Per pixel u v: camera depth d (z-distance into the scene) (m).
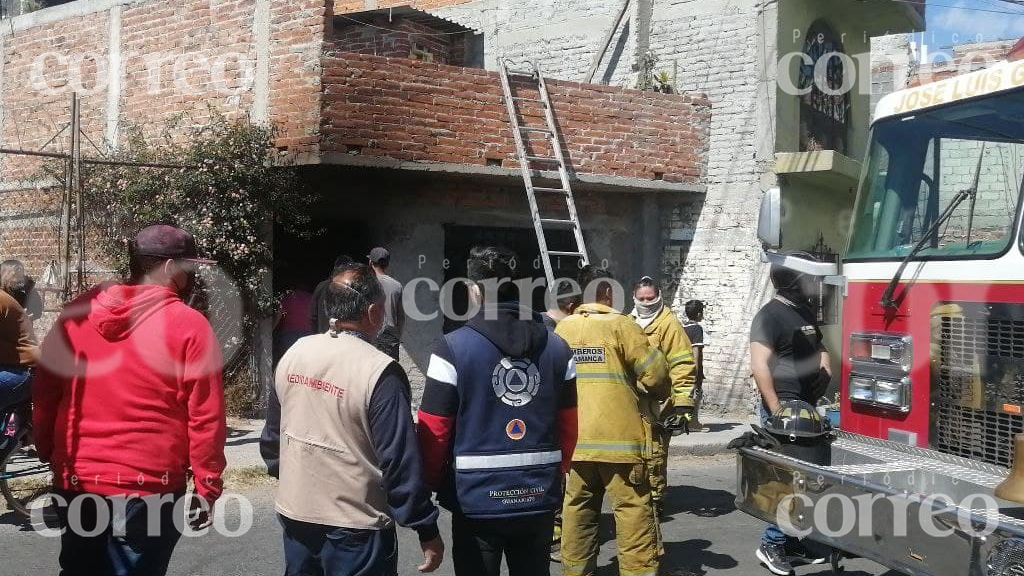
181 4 10.30
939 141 4.85
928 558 3.83
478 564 3.55
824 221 12.49
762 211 5.34
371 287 3.45
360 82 9.43
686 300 11.95
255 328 9.55
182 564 5.36
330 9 9.37
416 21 12.98
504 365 3.54
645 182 11.33
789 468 4.61
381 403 3.23
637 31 12.11
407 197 10.66
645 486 4.82
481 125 10.18
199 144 9.21
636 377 4.87
